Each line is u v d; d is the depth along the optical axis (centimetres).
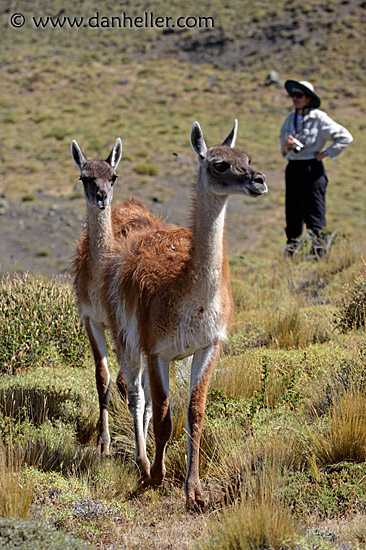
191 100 12556
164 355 1203
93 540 1001
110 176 1455
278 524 935
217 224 1124
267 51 14738
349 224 6519
